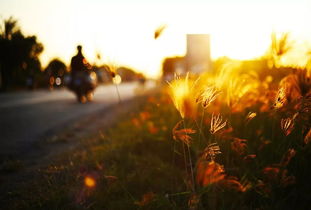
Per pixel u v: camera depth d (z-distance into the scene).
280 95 2.12
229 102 2.46
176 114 4.57
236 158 2.74
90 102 14.51
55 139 5.61
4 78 31.25
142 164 3.71
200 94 1.79
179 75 1.76
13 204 2.73
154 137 4.49
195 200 2.00
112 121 7.50
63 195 2.77
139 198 2.72
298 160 2.44
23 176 3.49
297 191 2.38
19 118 8.99
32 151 4.87
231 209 2.24
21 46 23.70
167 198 2.48
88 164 3.67
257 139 3.03
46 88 37.69
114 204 2.59
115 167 3.41
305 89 2.21
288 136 2.49
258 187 2.42
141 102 10.57
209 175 1.84
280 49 2.56
